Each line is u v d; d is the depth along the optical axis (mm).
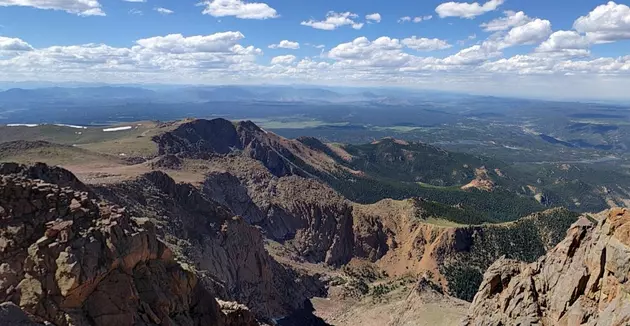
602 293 46156
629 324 39906
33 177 60000
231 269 115062
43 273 36406
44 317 34906
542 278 56000
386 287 154875
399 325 96938
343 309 137125
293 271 149125
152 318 41406
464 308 93875
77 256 37719
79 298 36969
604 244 47094
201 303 50500
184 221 114688
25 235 38312
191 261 92625
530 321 52812
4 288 35469
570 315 48219
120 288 39656
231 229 123938
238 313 57906
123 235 42781
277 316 121438
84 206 42719
